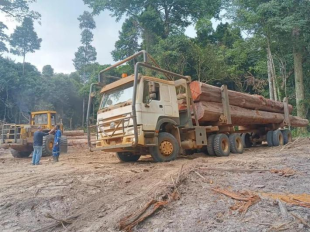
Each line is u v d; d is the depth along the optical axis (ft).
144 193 14.61
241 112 37.11
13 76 120.88
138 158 31.22
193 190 14.32
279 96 74.95
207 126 32.42
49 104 126.82
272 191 13.67
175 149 27.58
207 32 111.24
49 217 12.28
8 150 62.95
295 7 68.44
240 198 12.49
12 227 11.46
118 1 104.99
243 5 73.51
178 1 104.63
